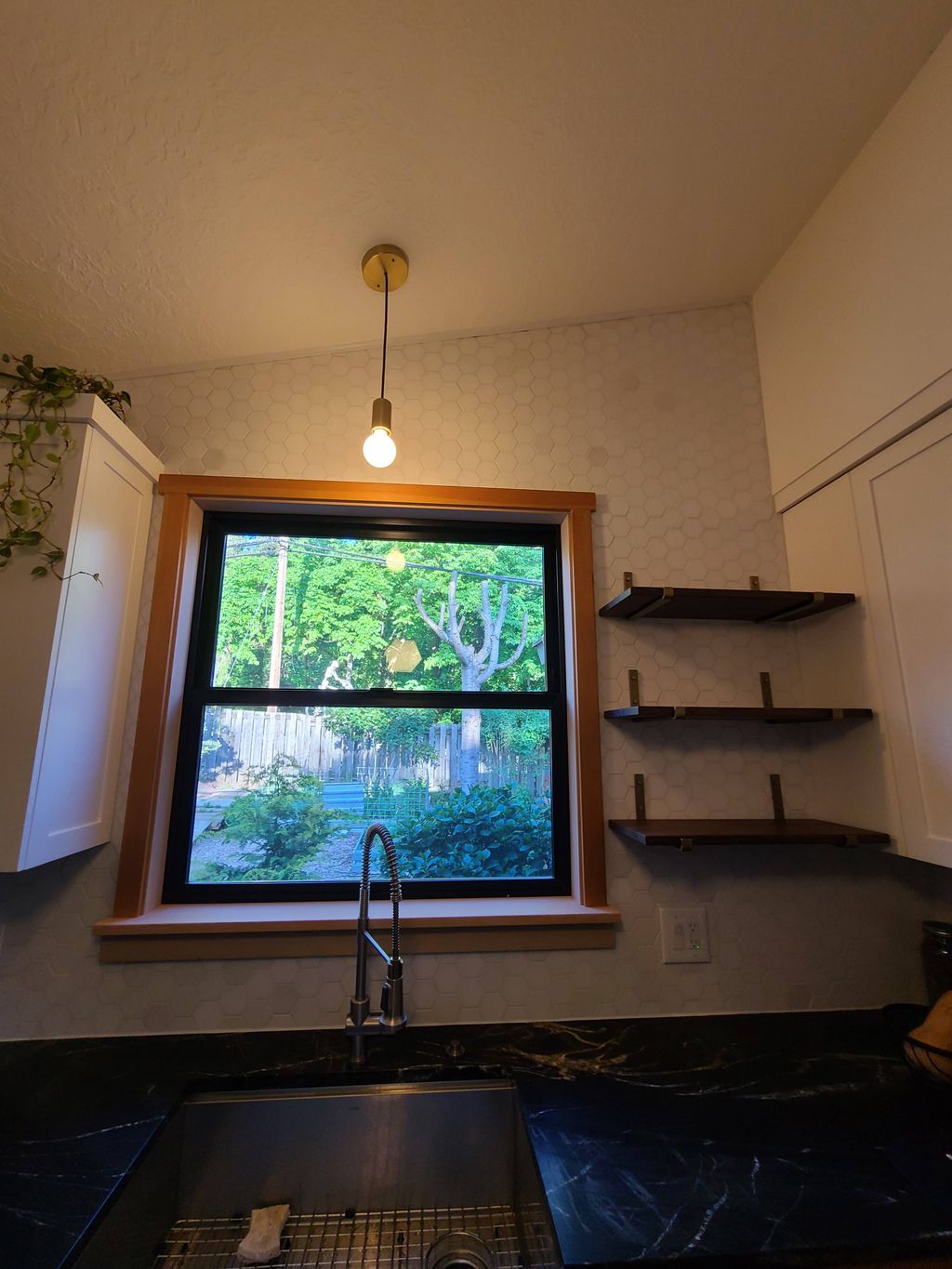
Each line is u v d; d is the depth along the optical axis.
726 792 1.44
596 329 1.65
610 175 1.21
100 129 0.96
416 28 0.90
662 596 1.29
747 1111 0.98
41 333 1.34
